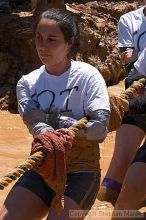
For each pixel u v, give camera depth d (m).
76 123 4.37
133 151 5.93
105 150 8.89
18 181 4.43
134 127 5.96
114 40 13.95
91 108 4.43
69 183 4.39
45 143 4.21
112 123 4.89
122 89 13.25
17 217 4.27
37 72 4.71
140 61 5.57
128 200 5.09
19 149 8.88
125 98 5.02
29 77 4.71
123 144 5.95
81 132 4.39
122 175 5.86
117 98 4.93
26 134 9.81
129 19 6.34
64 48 4.52
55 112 4.55
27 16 13.27
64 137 4.26
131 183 5.03
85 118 4.43
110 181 5.80
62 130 4.30
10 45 12.33
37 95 4.63
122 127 6.01
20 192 4.34
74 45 4.61
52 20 4.45
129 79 5.75
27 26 12.45
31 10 14.54
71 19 4.53
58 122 4.52
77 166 4.43
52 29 4.45
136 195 5.06
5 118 10.78
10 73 12.01
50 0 13.27
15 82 11.89
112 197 5.78
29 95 4.67
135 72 5.74
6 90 11.62
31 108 4.61
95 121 4.39
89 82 4.50
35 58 11.95
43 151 4.22
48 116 4.55
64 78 4.56
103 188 5.78
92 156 4.49
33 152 4.27
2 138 9.47
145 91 5.54
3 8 13.87
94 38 13.23
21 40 12.05
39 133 4.46
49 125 4.55
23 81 4.71
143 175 5.04
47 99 4.59
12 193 4.37
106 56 13.45
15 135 9.70
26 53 12.09
